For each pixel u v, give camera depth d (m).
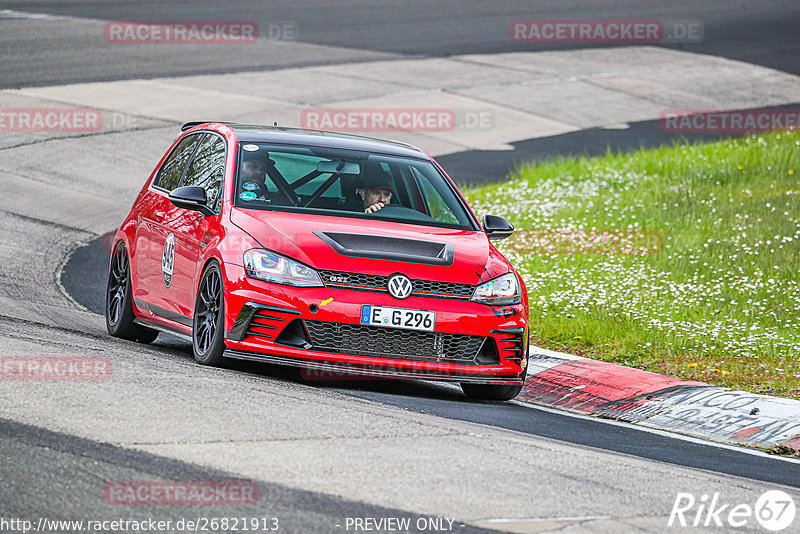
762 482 21.42
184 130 34.47
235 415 20.86
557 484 18.59
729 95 97.81
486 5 136.38
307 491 16.83
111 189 58.62
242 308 25.67
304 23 116.00
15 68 83.00
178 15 114.50
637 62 109.50
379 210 28.86
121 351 27.28
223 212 27.72
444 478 18.22
